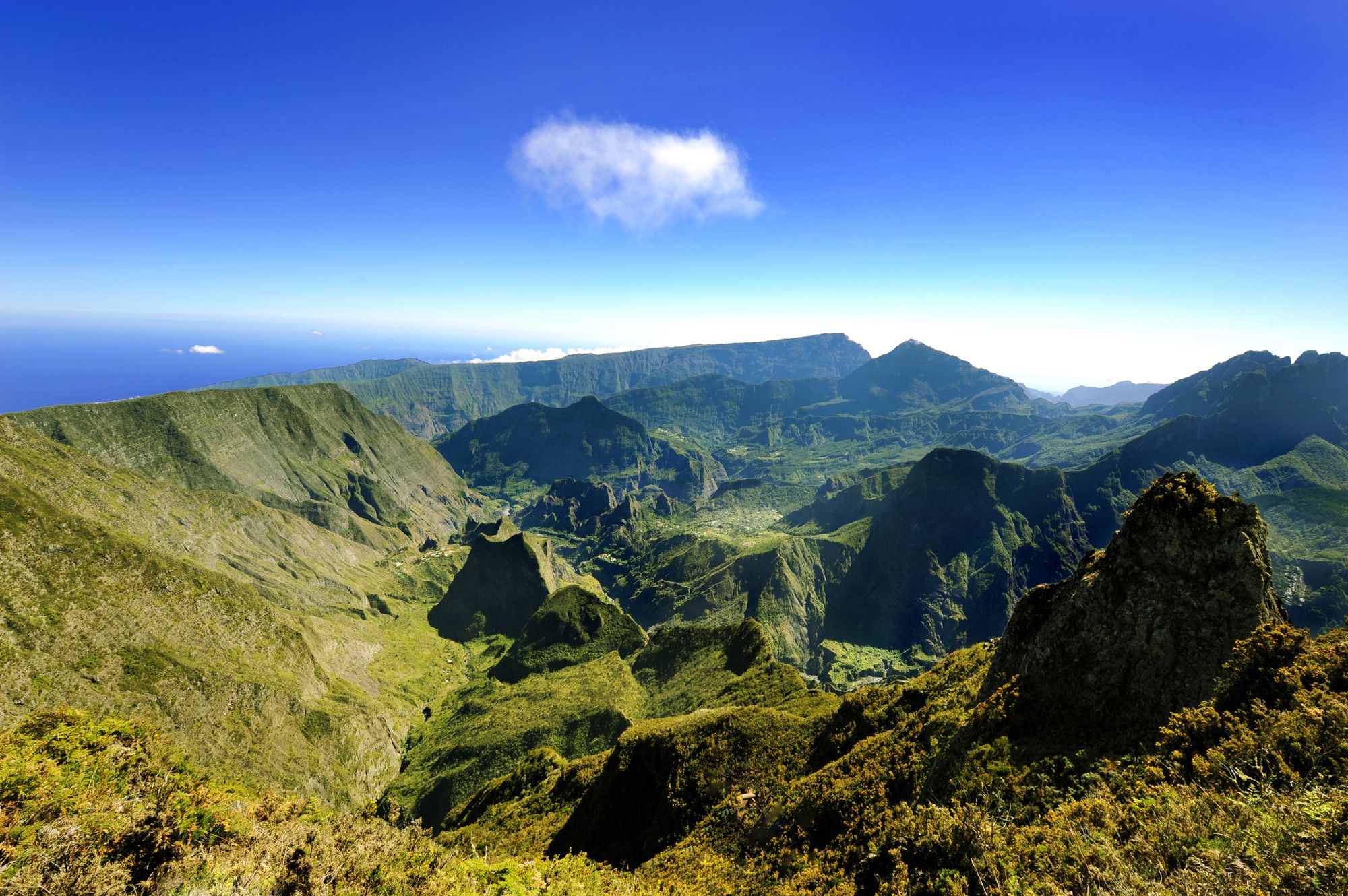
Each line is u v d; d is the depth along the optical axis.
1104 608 26.98
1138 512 28.00
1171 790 16.47
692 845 42.59
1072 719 25.14
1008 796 22.39
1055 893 13.92
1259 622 23.89
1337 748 14.71
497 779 93.19
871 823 29.50
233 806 18.80
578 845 54.44
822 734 48.25
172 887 13.25
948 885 17.69
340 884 15.60
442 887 17.05
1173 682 24.17
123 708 93.56
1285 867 10.95
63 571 105.00
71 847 12.77
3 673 86.44
